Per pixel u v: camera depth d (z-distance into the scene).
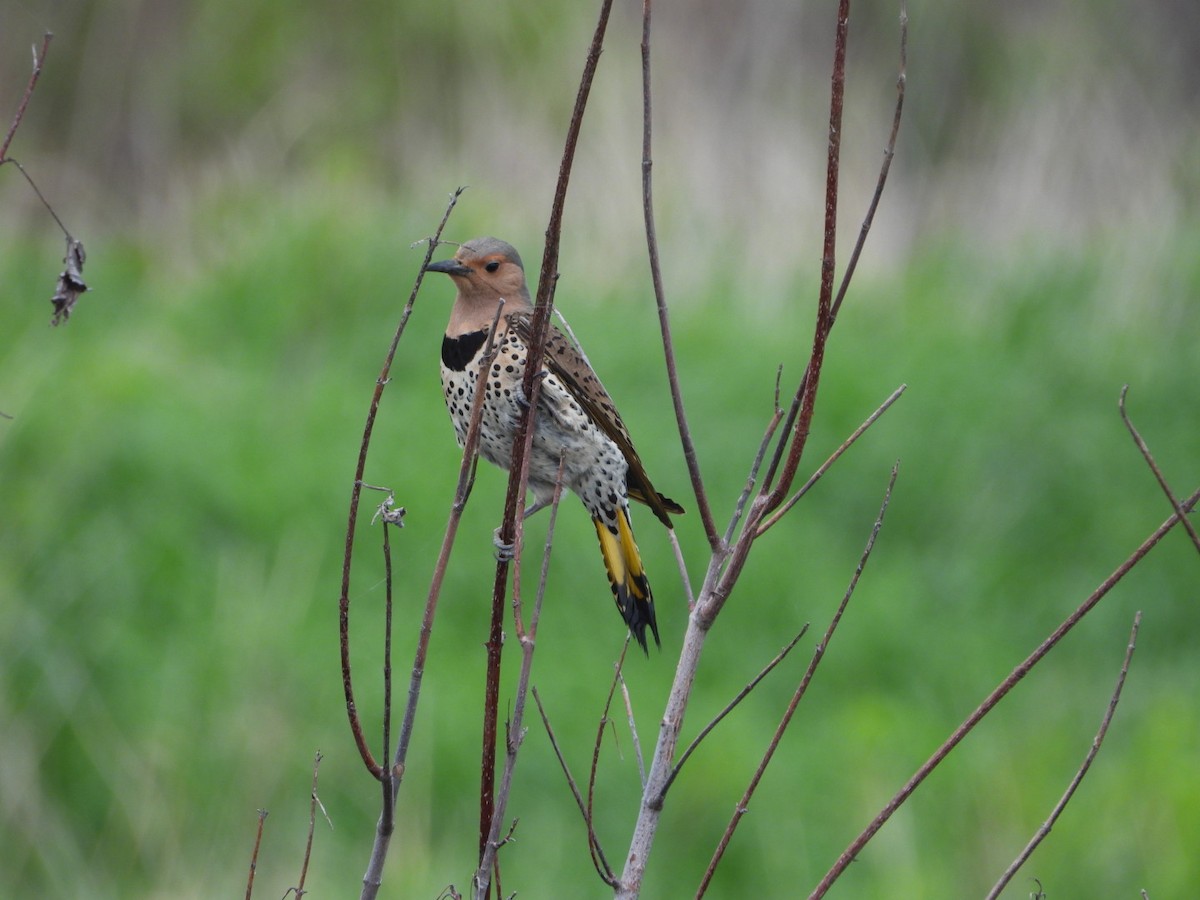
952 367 14.67
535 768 10.23
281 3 20.48
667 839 10.05
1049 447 13.77
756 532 4.72
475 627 11.49
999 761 10.59
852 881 9.72
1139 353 15.20
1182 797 9.66
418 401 13.89
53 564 11.25
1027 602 12.69
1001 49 20.97
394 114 19.61
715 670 11.51
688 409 13.85
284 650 10.73
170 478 12.00
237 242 16.89
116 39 20.58
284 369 14.62
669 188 17.38
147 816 9.64
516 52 19.06
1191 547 12.93
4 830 9.64
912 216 19.00
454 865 9.63
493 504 12.18
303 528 11.87
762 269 16.64
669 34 19.14
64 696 10.34
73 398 12.69
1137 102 20.23
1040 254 17.11
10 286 16.38
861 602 12.08
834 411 14.02
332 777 10.00
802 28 20.30
